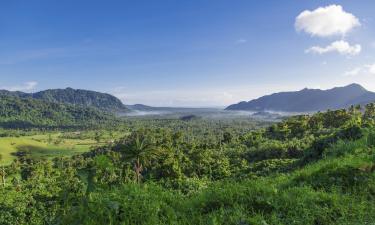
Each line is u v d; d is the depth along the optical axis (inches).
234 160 4325.8
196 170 3639.3
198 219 302.7
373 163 415.5
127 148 2640.3
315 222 296.8
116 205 290.5
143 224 283.9
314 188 380.5
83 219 275.4
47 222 287.1
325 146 978.7
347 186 374.0
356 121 4340.6
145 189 348.5
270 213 313.4
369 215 290.0
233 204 329.7
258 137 5772.6
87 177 294.0
